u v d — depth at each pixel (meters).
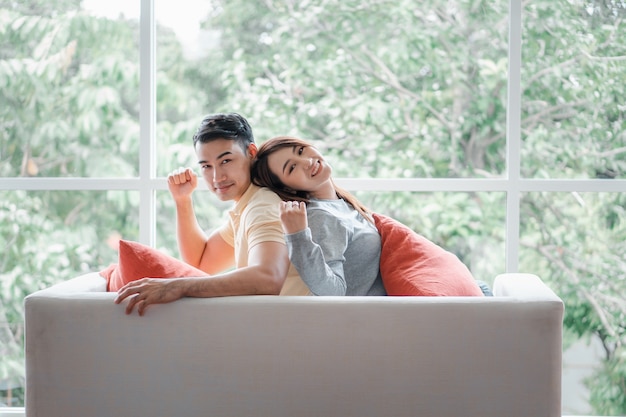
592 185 3.01
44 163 3.12
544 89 3.10
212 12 3.13
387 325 2.03
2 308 3.14
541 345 2.02
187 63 3.14
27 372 2.09
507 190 3.04
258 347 2.04
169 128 3.14
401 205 3.12
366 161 3.14
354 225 2.43
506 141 3.08
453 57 3.12
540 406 2.02
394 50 3.12
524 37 3.09
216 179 2.46
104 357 2.06
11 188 3.07
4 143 3.12
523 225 3.09
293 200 2.39
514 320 2.02
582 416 3.11
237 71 3.14
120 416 2.07
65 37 3.11
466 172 3.13
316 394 2.04
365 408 2.04
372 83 3.13
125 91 3.11
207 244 2.73
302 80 3.14
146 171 3.05
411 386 2.03
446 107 3.12
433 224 3.12
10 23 3.12
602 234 3.08
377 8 3.12
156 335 2.06
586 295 3.09
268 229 2.21
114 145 3.12
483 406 2.02
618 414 3.10
